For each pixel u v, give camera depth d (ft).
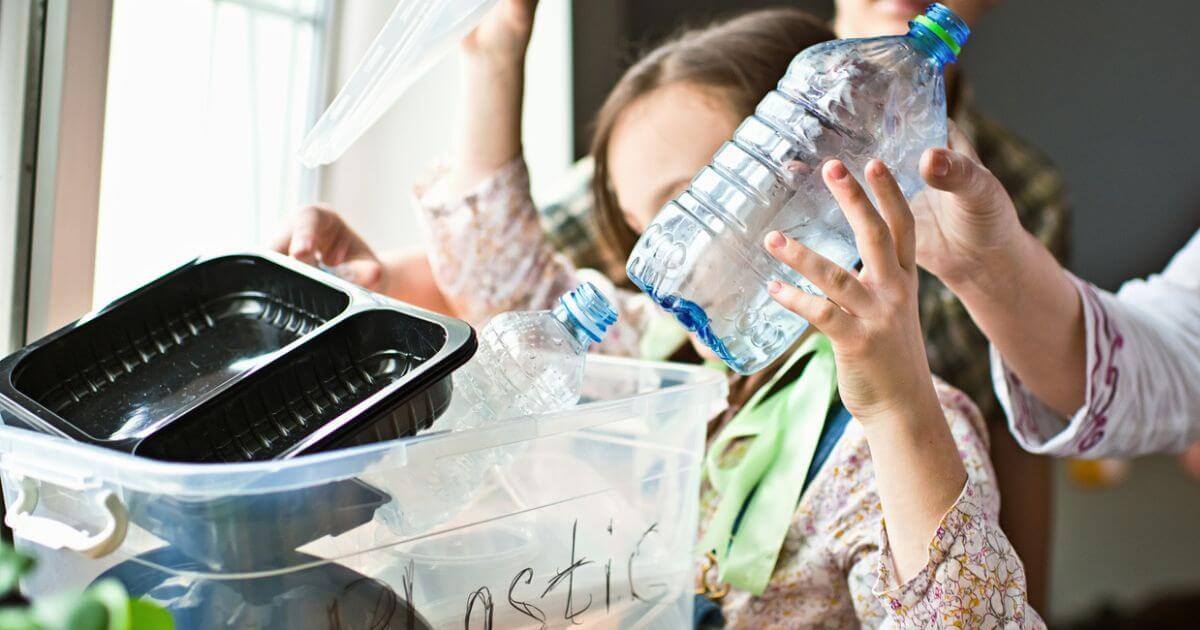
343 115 2.56
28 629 1.32
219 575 1.87
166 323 2.42
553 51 6.12
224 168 4.48
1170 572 6.75
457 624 2.18
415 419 2.07
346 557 1.98
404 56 2.45
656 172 3.71
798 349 3.50
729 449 3.52
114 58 3.90
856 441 3.21
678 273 2.52
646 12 6.22
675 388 2.61
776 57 3.60
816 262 2.19
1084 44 6.07
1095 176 6.23
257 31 4.49
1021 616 2.48
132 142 4.05
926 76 2.58
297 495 1.86
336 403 2.15
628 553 2.56
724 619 3.29
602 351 4.33
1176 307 3.79
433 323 2.18
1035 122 6.09
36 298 2.94
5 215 2.88
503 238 4.11
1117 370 3.40
